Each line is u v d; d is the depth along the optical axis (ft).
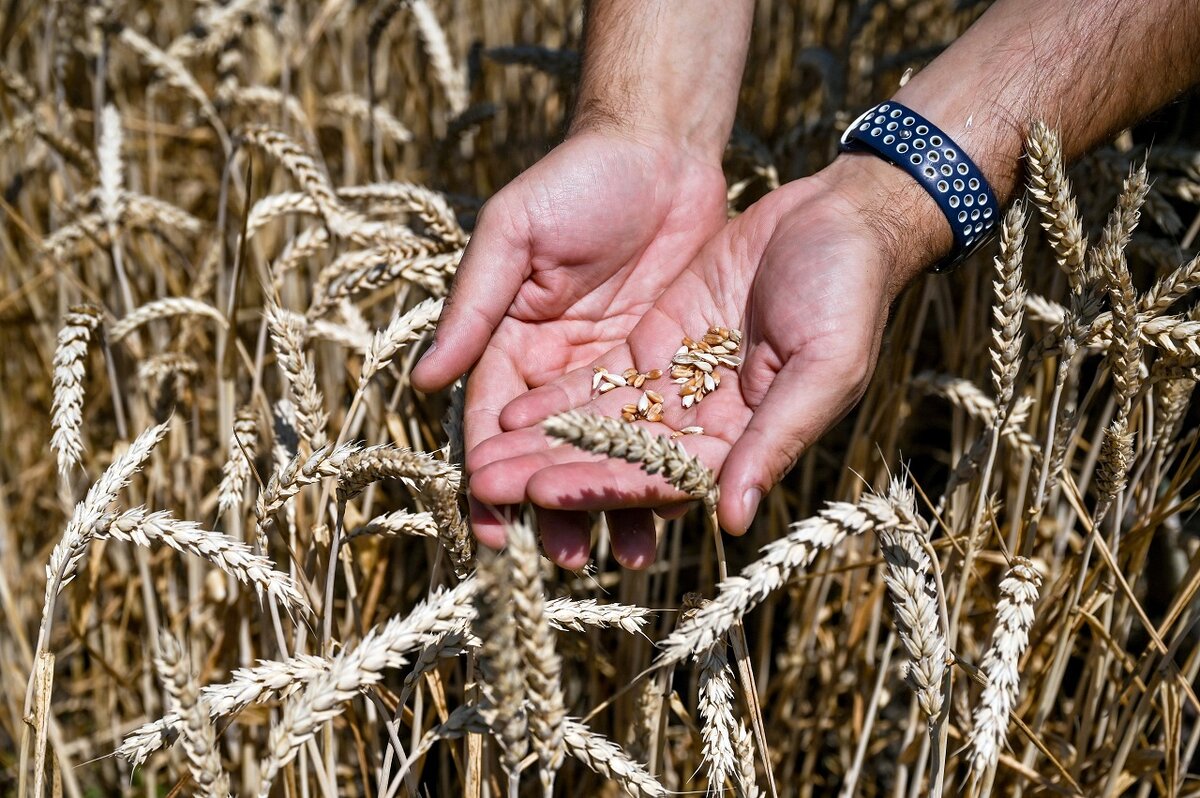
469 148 3.67
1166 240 2.43
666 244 2.39
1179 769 2.24
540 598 1.69
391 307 3.01
